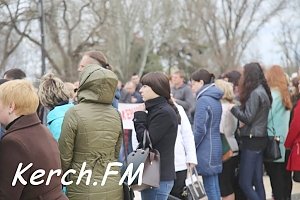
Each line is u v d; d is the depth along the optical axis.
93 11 26.14
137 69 39.75
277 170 7.34
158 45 42.34
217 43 40.62
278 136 6.96
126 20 34.41
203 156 6.28
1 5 21.27
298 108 6.61
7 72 6.04
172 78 9.47
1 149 3.40
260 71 6.55
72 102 5.30
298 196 8.38
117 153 4.36
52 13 23.78
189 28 42.00
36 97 3.57
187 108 9.16
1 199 3.37
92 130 4.04
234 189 7.04
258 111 6.50
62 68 26.52
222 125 6.76
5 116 3.51
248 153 6.63
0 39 23.89
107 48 32.00
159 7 37.81
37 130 3.53
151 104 4.93
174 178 5.02
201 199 5.64
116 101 5.34
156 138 4.82
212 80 6.52
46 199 3.50
